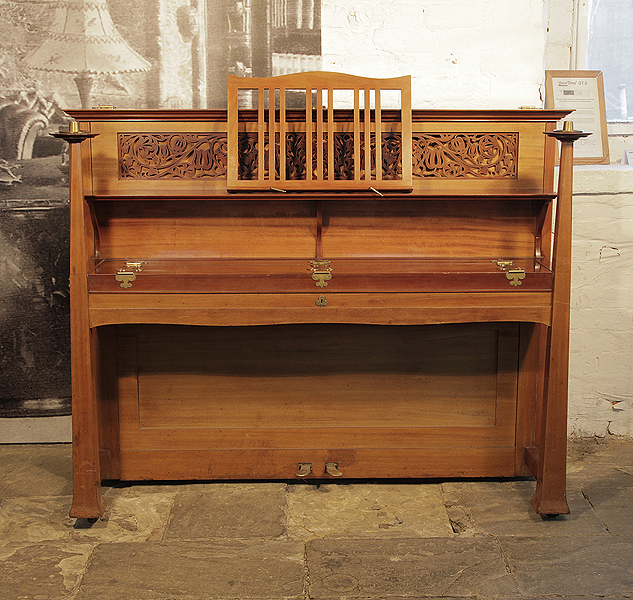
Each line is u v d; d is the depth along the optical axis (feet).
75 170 6.82
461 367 8.16
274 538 7.02
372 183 7.24
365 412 8.23
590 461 8.78
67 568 6.50
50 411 9.42
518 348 8.07
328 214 7.86
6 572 6.44
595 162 9.71
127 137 7.61
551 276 7.04
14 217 9.01
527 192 7.73
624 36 10.30
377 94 7.28
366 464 8.26
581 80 9.76
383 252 7.93
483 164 7.74
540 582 6.27
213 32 8.69
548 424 7.23
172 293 6.99
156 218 7.81
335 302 7.04
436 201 7.84
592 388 9.32
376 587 6.20
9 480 8.35
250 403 8.18
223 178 7.69
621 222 8.91
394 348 8.11
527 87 8.80
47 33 8.64
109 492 8.03
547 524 7.29
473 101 8.82
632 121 10.44
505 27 8.67
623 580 6.30
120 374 8.06
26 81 8.74
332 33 8.69
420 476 8.29
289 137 7.65
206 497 7.90
